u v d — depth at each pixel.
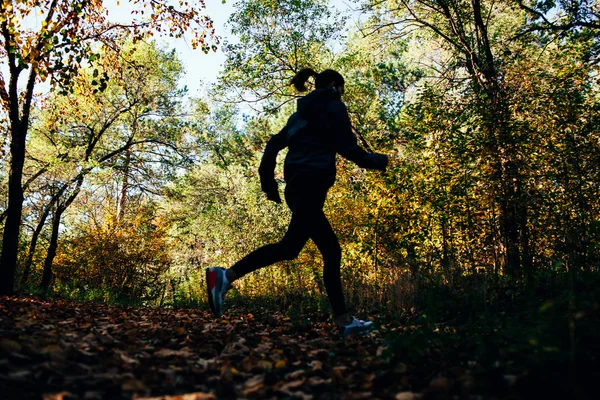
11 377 1.67
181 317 4.96
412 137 8.41
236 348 2.69
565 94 7.02
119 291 15.25
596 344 1.68
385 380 1.97
